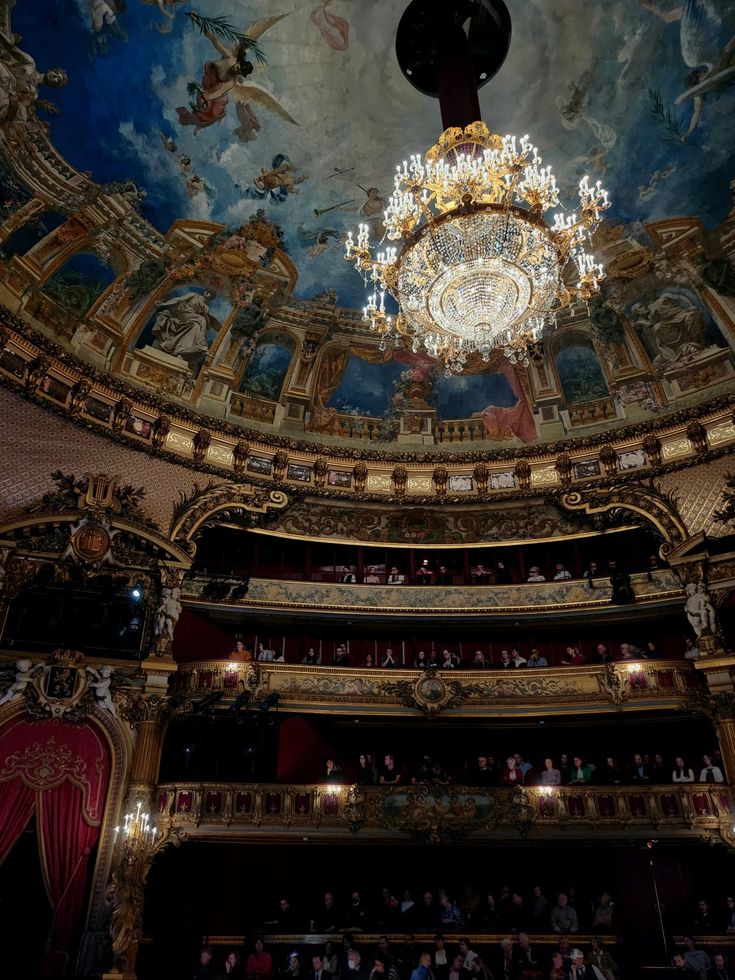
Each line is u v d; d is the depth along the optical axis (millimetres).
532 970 13586
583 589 19891
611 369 21141
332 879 17219
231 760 18188
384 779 17375
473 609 19906
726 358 19656
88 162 16891
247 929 15281
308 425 21938
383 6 15688
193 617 19250
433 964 13898
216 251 19422
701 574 18297
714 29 15438
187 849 16766
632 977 13812
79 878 14531
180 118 17031
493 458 21891
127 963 13500
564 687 18406
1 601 16000
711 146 17250
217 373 20797
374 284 20922
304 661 19406
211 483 20156
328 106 17406
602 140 17922
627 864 16047
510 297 12578
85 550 17141
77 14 14766
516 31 16109
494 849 17750
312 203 19219
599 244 19500
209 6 15391
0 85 14875
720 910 16172
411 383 22328
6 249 16594
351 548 21922
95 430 18531
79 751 15602
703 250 18781
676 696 17312
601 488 20703
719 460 19516
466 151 13711
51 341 17438
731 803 15625
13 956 14930
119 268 18656
